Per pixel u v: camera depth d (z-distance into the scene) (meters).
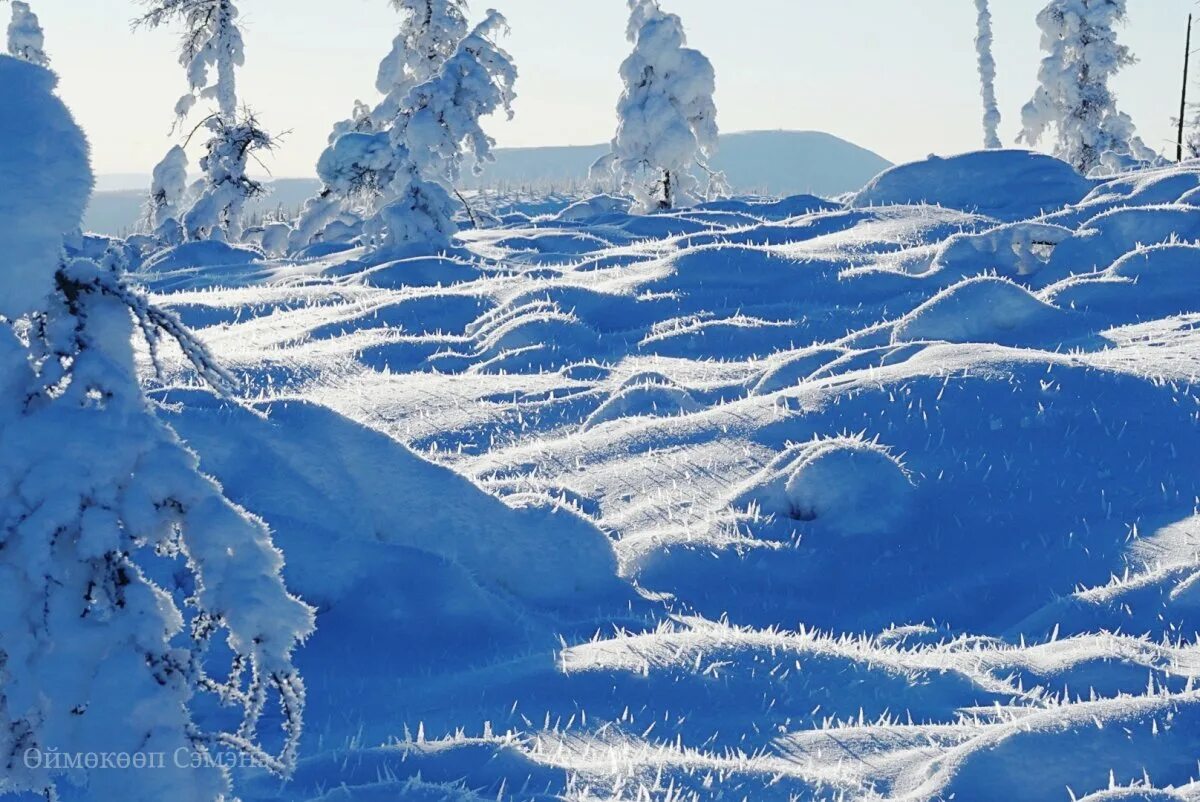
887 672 7.09
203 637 3.72
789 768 5.68
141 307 3.94
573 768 5.54
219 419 9.42
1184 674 7.02
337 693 7.28
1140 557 9.38
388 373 16.00
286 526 8.79
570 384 15.35
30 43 48.78
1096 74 50.50
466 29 41.94
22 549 3.54
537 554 9.57
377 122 41.78
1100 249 20.09
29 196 3.65
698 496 11.33
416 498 9.42
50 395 3.83
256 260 33.72
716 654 7.24
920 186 31.00
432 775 5.48
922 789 5.36
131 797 3.46
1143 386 12.24
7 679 3.67
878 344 16.19
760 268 21.23
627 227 33.62
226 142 38.81
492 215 38.97
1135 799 4.71
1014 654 7.61
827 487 10.80
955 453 11.48
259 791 5.45
